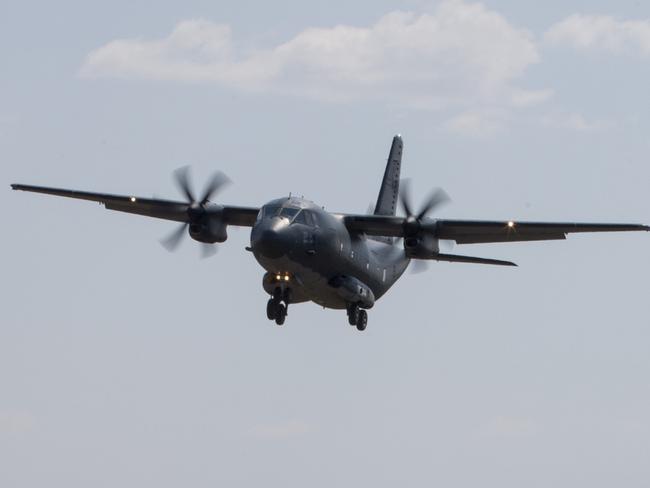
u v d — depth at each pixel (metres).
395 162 186.25
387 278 164.38
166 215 162.12
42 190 159.88
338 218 149.25
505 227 147.50
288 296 144.75
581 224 144.88
